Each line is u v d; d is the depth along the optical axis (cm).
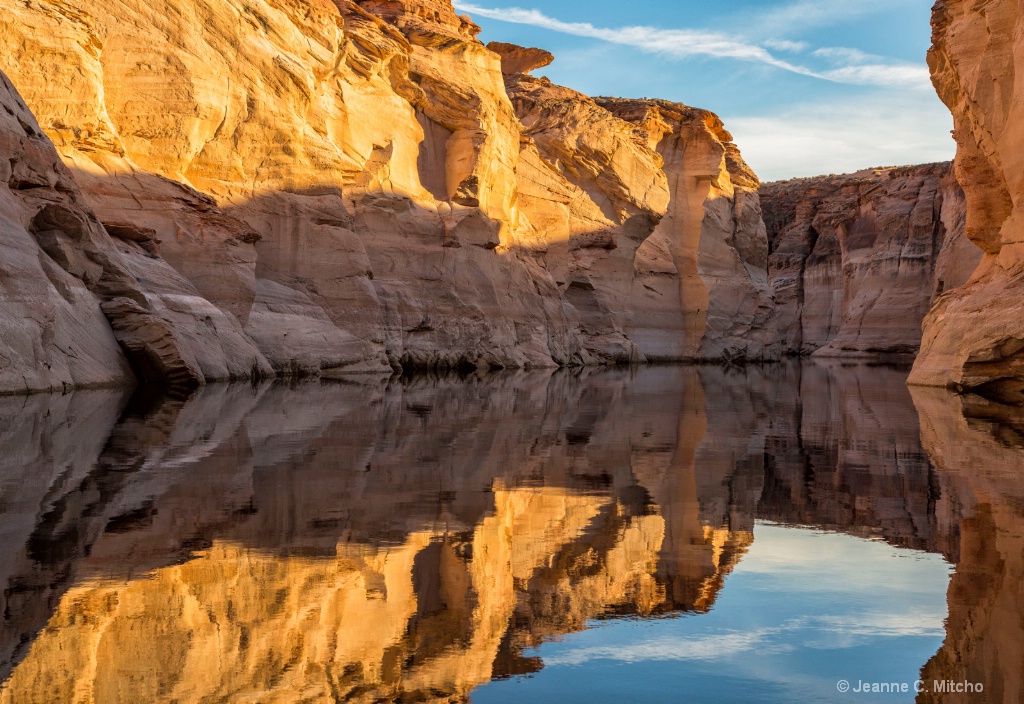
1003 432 1277
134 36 2355
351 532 570
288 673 331
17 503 626
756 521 642
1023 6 2336
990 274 2588
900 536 592
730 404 1858
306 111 2881
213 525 576
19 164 1642
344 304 2844
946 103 3045
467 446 1037
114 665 333
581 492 748
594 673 342
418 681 328
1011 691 320
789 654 363
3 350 1436
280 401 1575
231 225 2397
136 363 1817
